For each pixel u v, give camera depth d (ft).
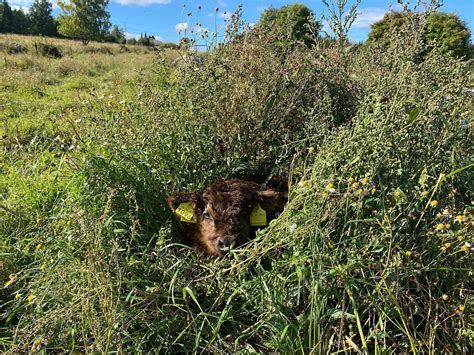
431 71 4.45
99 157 4.15
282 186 4.62
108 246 3.21
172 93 5.04
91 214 3.51
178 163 4.62
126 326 2.84
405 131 3.29
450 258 3.04
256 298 3.09
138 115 4.89
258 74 5.11
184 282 3.24
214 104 4.81
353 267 2.85
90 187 4.06
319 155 3.50
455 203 3.51
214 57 5.21
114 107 5.57
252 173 4.82
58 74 17.57
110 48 39.34
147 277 3.22
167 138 4.64
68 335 2.96
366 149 3.17
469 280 3.01
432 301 3.02
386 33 6.07
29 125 8.09
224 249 3.46
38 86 13.48
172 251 3.57
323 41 6.64
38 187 4.91
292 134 4.99
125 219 3.84
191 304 3.21
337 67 5.72
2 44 27.35
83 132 5.07
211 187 4.06
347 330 2.91
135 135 4.58
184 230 4.18
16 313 3.42
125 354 2.80
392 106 3.19
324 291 2.83
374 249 2.94
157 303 3.05
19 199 4.68
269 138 4.94
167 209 4.22
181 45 5.40
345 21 5.82
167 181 4.49
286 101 5.17
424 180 2.91
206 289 3.26
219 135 4.81
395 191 2.91
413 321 2.97
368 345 2.88
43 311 3.22
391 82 4.12
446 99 3.78
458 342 2.80
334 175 3.08
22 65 18.94
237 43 5.58
